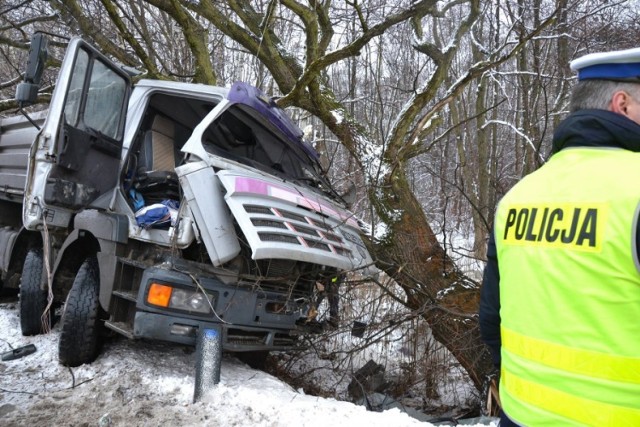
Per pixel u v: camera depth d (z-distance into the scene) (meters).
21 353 4.24
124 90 4.70
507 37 6.59
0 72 11.29
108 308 3.91
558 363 1.27
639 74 1.44
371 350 5.87
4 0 8.76
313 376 5.50
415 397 5.65
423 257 5.84
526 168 10.83
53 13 8.69
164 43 10.99
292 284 4.32
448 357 5.55
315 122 14.62
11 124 5.93
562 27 8.03
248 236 3.60
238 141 4.68
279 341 4.38
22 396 3.54
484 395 4.97
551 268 1.33
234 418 3.28
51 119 3.90
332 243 4.36
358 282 5.23
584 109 1.51
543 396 1.29
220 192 3.86
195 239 3.91
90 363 4.10
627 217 1.22
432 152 13.16
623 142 1.39
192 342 3.73
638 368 1.17
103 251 4.02
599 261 1.24
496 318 1.70
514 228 1.49
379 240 5.89
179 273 3.73
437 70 6.68
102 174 4.38
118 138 4.57
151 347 4.55
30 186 3.95
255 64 12.77
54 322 5.09
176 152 5.22
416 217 6.21
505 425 1.43
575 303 1.26
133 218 4.23
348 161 8.46
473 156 16.45
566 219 1.34
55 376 3.90
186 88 4.74
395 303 5.63
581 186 1.35
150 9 10.87
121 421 3.21
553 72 10.49
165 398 3.56
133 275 4.09
